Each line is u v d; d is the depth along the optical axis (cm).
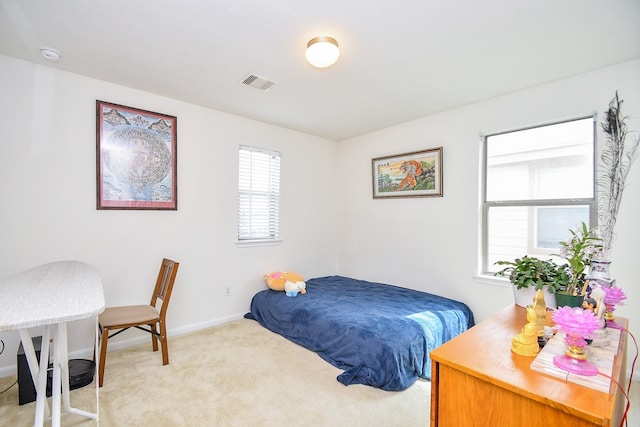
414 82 251
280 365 233
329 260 434
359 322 237
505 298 276
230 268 330
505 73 235
